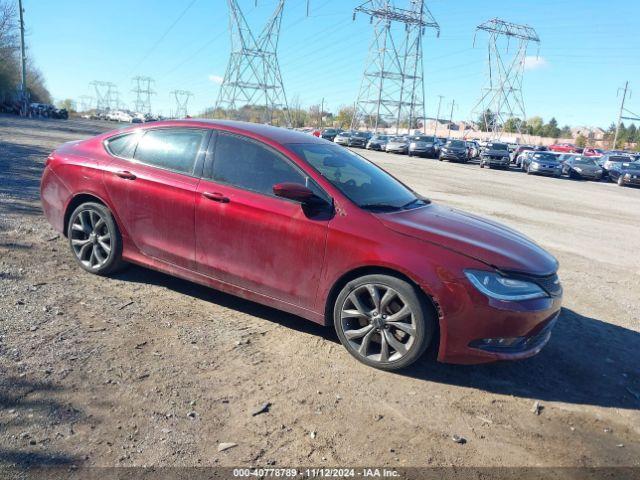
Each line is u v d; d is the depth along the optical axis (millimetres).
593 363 4148
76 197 4949
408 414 3141
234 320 4242
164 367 3373
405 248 3492
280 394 3211
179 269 4434
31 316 3877
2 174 9930
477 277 3373
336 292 3809
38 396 2910
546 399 3510
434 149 39656
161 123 4734
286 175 4016
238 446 2688
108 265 4793
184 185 4309
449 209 4695
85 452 2525
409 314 3486
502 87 67438
